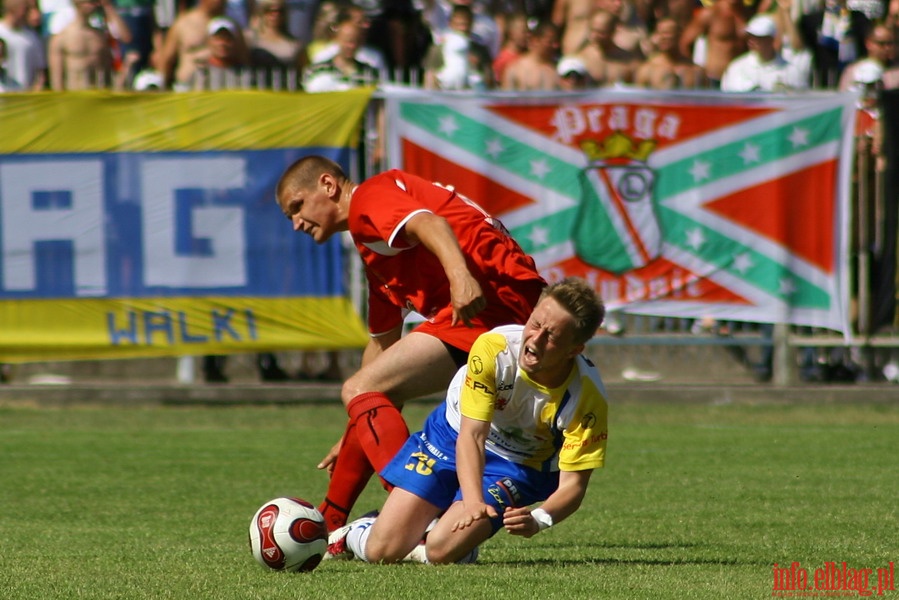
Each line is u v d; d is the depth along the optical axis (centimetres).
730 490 2011
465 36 3500
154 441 2633
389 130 3016
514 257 1508
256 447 2553
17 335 2989
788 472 2216
